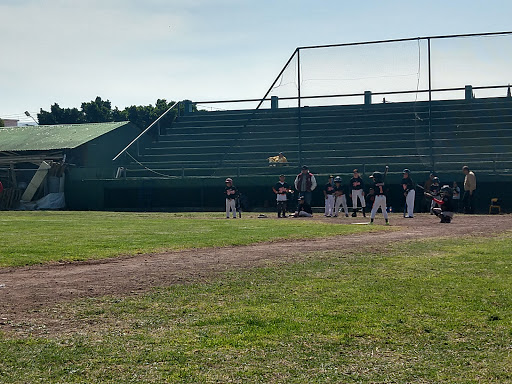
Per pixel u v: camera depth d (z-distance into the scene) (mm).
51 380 5148
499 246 14070
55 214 30094
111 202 37219
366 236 17094
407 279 9602
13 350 5949
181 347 6051
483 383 5125
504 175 31609
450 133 36938
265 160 37812
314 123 39906
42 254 12812
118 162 40031
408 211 25750
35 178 37344
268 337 6387
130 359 5672
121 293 8766
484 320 7039
